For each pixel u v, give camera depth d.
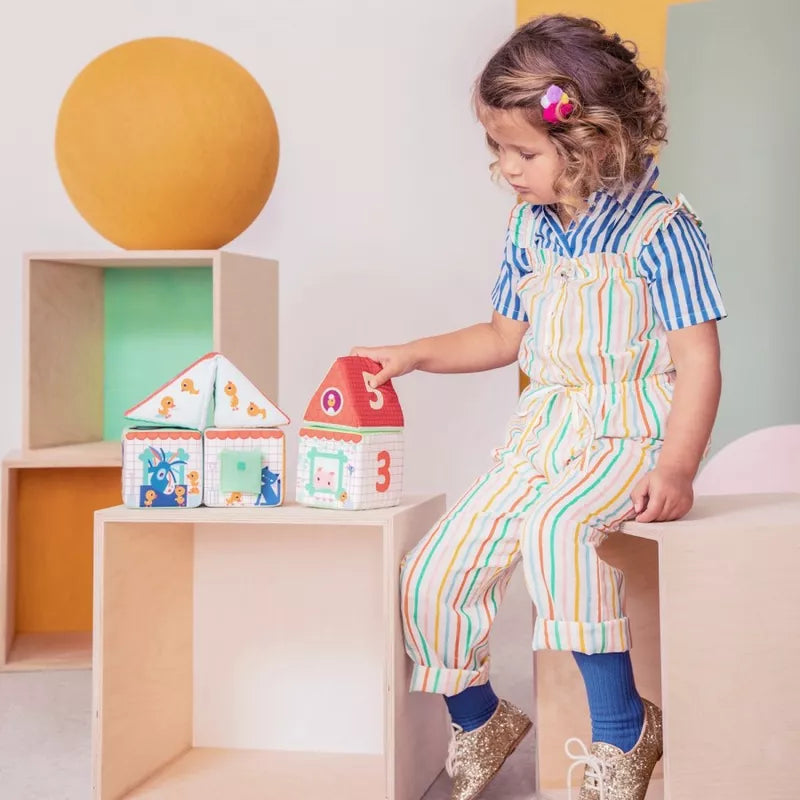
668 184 2.27
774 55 2.25
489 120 1.22
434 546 1.21
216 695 1.44
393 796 1.18
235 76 1.85
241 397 1.27
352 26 2.54
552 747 1.30
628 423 1.20
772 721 1.03
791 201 2.25
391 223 2.55
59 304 2.04
